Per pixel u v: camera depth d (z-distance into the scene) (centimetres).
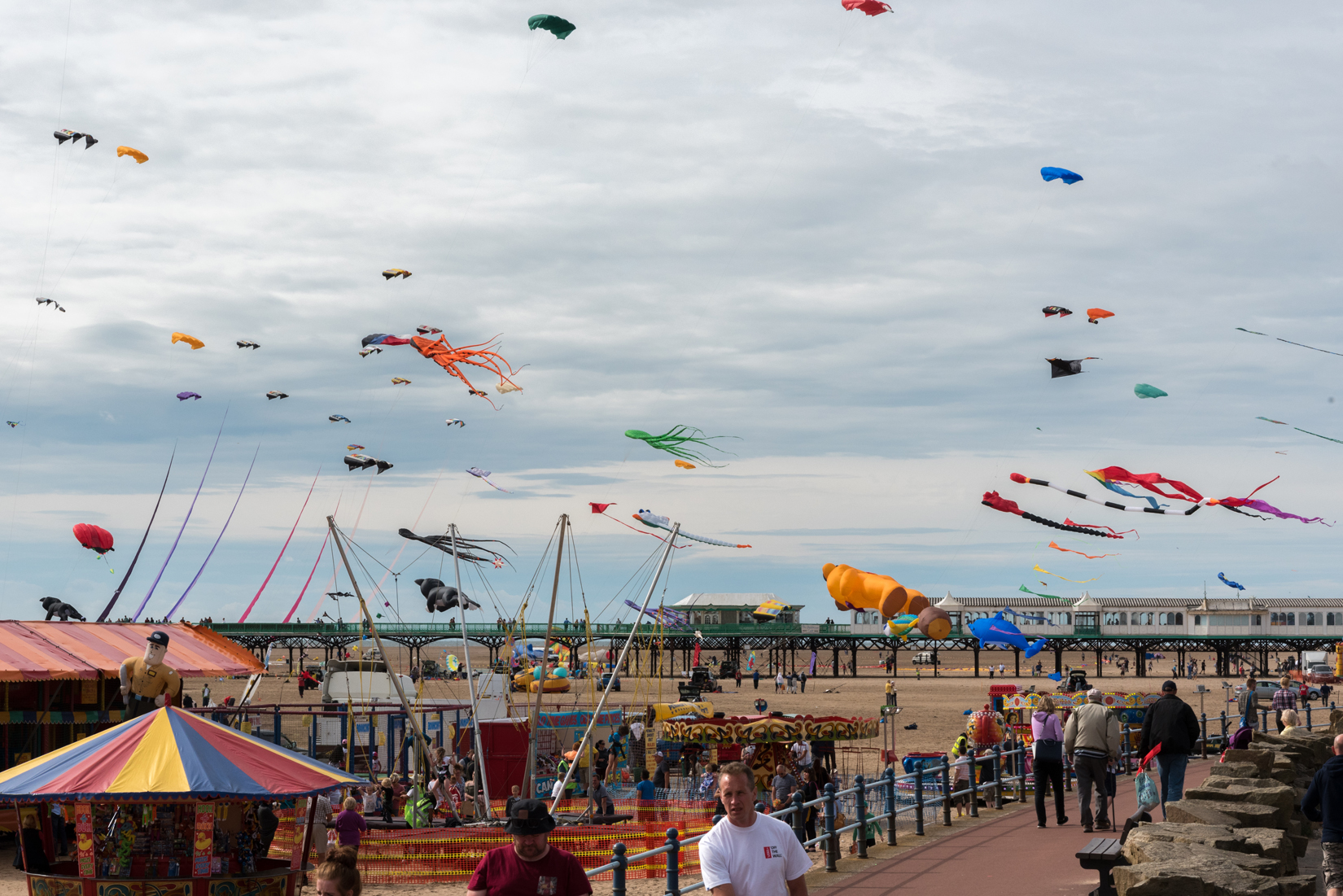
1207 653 16325
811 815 2166
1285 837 1107
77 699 2400
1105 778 1678
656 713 3512
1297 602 11544
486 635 11506
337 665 3525
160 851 1256
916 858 1526
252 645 11488
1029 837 1647
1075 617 11594
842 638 11681
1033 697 2953
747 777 703
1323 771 1038
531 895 719
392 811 2555
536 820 724
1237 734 1914
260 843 1353
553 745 3241
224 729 1313
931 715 6506
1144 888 919
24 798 1182
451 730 3472
